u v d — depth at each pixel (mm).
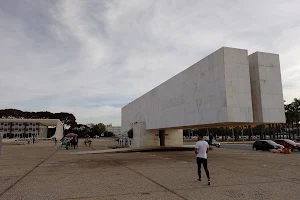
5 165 14211
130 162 15258
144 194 6859
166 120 23344
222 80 14469
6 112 96625
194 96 18031
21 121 72688
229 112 13906
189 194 6805
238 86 14477
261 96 14547
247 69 14945
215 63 15359
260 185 7961
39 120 72875
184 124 19453
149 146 29734
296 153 23047
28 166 13680
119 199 6363
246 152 24219
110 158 18188
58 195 6848
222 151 25938
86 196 6711
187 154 21344
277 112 14828
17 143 50062
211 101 15648
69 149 31219
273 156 19328
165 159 16922
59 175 10398
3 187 7988
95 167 13008
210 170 11430
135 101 36719
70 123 109125
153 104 27500
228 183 8328
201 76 17125
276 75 15281
